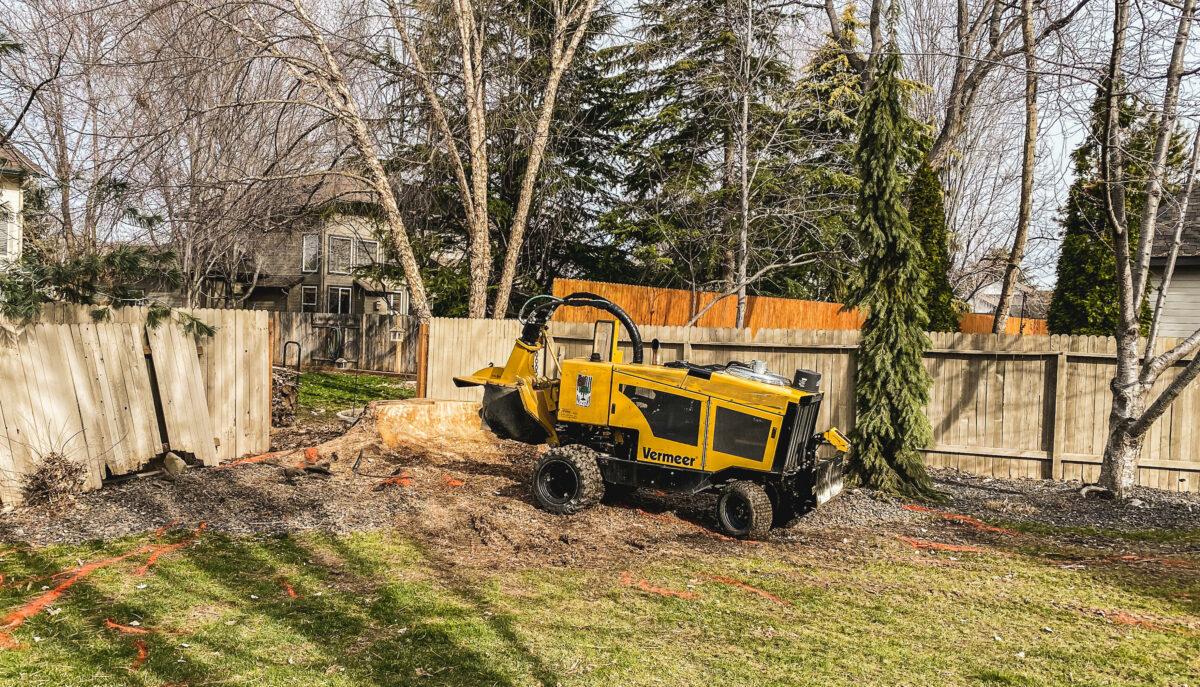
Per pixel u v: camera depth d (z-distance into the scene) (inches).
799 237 733.9
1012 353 398.9
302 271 1317.7
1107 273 558.3
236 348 374.6
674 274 826.8
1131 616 210.8
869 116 350.3
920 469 350.6
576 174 898.1
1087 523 314.0
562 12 645.9
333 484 317.1
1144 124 403.2
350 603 201.3
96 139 563.8
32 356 274.5
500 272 866.1
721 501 283.4
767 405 274.1
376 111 593.9
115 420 304.5
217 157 522.0
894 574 243.8
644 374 292.5
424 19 597.9
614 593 216.8
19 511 265.7
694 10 745.6
